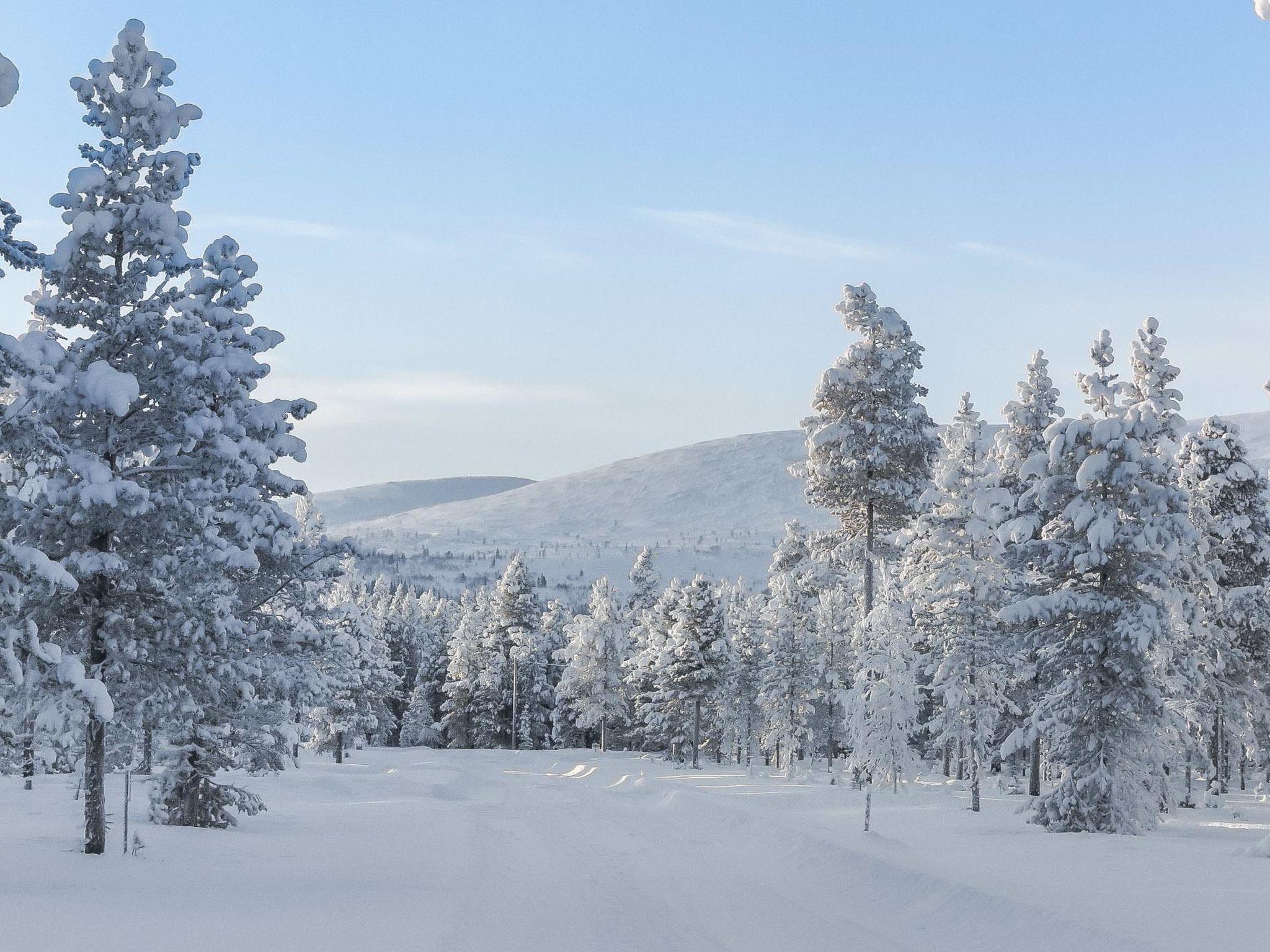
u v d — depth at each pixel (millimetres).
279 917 15711
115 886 17531
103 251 20312
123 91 20547
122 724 20797
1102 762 29516
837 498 41594
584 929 17188
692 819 34875
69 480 18812
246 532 21125
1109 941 14805
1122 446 30625
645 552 101500
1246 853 23688
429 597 141500
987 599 37062
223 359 20391
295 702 26109
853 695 28844
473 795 49469
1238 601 40969
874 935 17562
